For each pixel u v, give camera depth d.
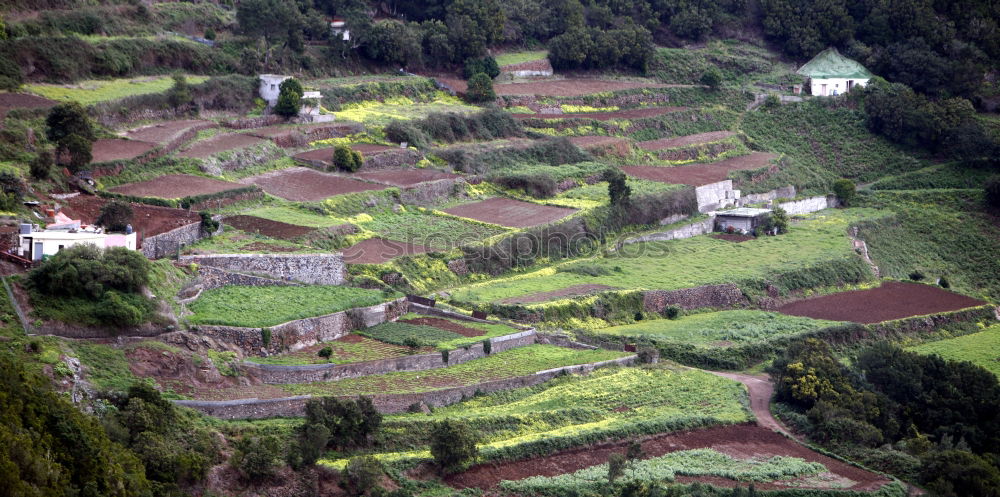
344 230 146.00
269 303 116.81
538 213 168.50
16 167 128.50
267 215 145.50
